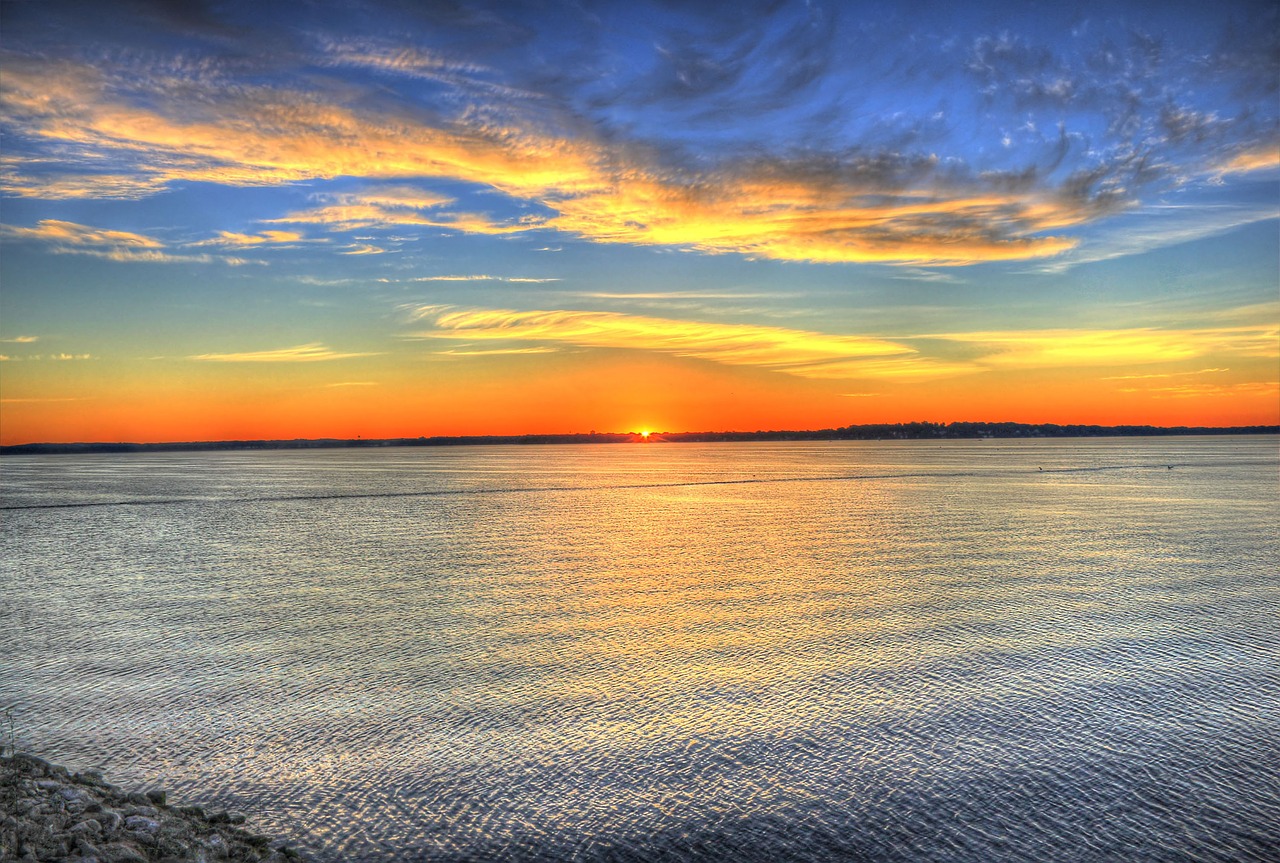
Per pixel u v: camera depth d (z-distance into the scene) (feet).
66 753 53.16
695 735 56.13
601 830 43.93
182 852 39.14
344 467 650.43
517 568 126.62
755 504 252.62
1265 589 102.99
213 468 647.97
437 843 42.60
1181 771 50.01
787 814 45.52
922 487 324.80
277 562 135.33
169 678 68.95
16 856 35.68
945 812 45.50
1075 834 43.21
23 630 86.17
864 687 65.62
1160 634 80.64
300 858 40.81
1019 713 59.62
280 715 59.98
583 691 65.05
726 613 92.32
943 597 99.86
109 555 146.30
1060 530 170.40
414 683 67.21
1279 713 59.06
